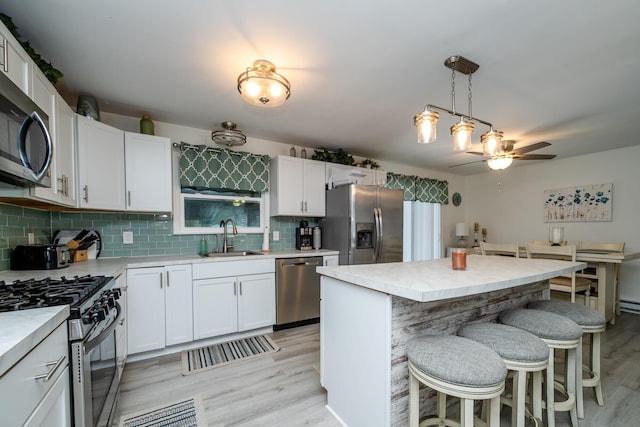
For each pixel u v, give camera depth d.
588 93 2.33
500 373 1.04
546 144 2.78
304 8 1.42
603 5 1.39
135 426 1.61
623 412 1.75
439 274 1.54
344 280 1.56
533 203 4.96
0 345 0.70
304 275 3.22
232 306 2.79
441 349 1.18
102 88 2.24
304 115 2.81
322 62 1.90
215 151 3.12
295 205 3.54
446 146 3.91
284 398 1.88
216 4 1.39
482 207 5.71
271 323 3.02
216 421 1.66
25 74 1.36
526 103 2.52
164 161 2.65
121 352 2.05
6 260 1.84
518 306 2.04
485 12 1.44
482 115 2.79
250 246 3.52
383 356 1.35
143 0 1.36
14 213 1.93
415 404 1.23
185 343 2.61
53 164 1.68
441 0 1.37
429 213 5.38
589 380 1.77
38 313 0.99
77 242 2.42
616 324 3.34
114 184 2.35
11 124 1.10
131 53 1.79
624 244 3.73
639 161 3.83
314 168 3.71
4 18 1.33
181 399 1.87
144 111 2.69
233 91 2.31
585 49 1.75
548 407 1.51
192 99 2.45
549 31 1.59
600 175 4.18
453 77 2.06
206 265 2.66
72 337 1.08
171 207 2.69
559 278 3.40
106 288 1.55
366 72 2.02
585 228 4.32
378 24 1.54
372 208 3.52
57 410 0.98
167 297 2.47
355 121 2.97
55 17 1.46
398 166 5.05
